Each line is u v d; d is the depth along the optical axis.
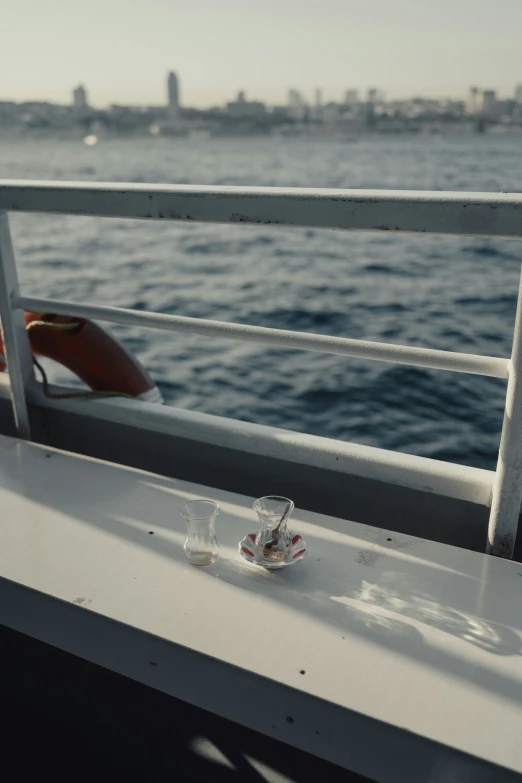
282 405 7.66
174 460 1.54
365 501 1.34
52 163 84.88
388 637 0.90
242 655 0.86
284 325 11.61
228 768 1.15
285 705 0.82
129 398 1.57
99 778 1.15
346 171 60.16
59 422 1.67
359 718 0.77
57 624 0.99
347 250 19.39
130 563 1.07
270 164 74.62
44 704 1.29
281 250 19.80
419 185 47.03
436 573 1.06
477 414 7.37
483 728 0.76
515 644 0.90
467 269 16.05
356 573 1.06
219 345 9.82
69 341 1.87
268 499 1.12
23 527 1.19
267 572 1.05
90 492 1.32
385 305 12.70
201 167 70.31
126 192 1.24
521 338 1.02
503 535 1.14
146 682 0.93
